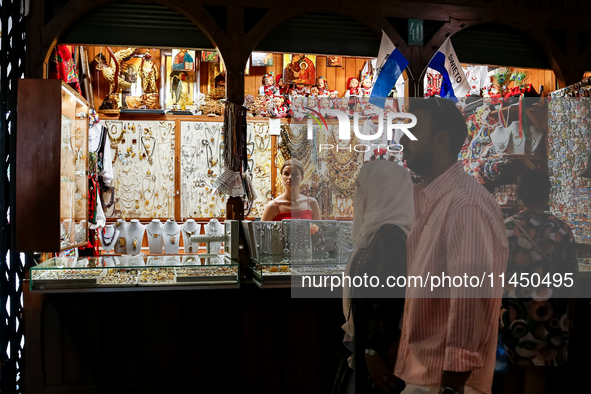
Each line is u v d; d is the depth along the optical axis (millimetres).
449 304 2115
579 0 4359
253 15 3938
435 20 4152
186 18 3879
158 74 5895
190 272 3320
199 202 5703
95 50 5797
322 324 2365
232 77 3797
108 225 4625
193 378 3494
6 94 3555
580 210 2246
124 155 5629
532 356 2162
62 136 3371
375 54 4172
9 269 3520
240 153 3770
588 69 4379
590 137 2281
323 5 3984
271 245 3449
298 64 5949
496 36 4336
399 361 2141
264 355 3549
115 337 3438
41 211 3283
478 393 2084
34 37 3598
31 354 3385
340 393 2252
